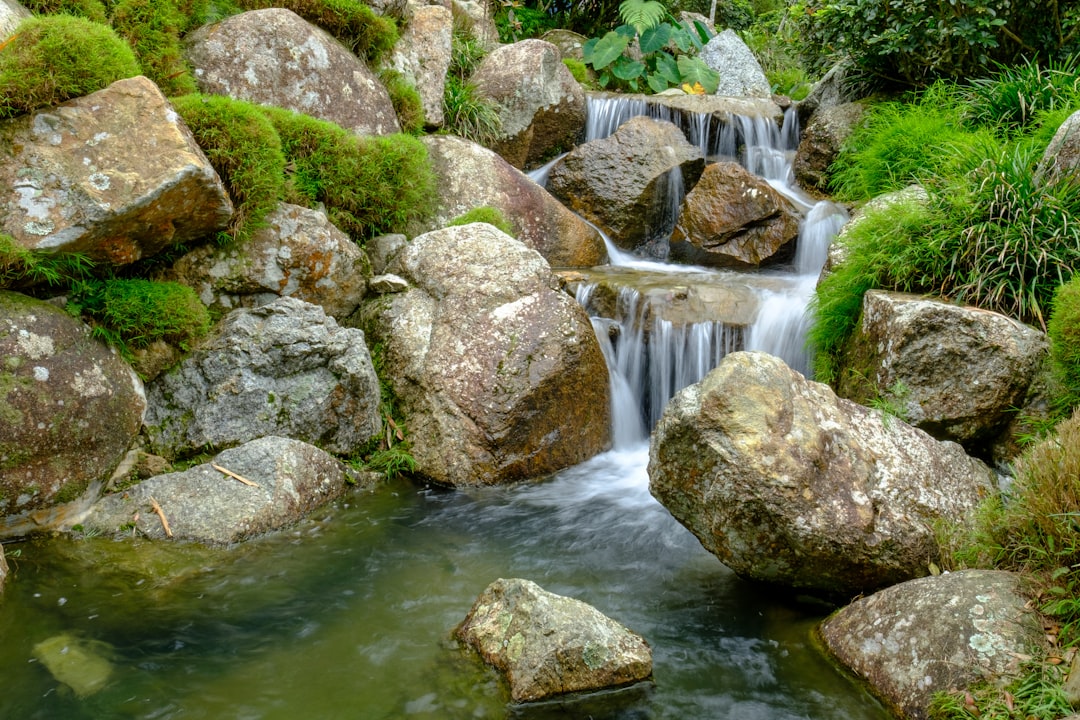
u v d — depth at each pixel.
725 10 15.34
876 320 5.00
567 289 6.33
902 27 7.97
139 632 3.47
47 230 4.17
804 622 3.64
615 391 5.96
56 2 5.39
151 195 4.31
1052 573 3.09
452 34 8.66
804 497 3.44
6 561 3.86
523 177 7.44
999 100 7.08
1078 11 7.48
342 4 6.95
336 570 4.06
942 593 3.18
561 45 11.25
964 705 2.82
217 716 2.98
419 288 5.64
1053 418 4.38
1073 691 2.71
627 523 4.68
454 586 3.94
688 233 7.80
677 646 3.48
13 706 2.99
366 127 6.76
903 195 6.02
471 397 5.08
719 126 9.26
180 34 6.22
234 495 4.35
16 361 3.96
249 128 5.12
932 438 3.98
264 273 5.23
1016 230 4.92
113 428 4.31
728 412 3.52
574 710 3.06
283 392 4.87
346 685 3.17
